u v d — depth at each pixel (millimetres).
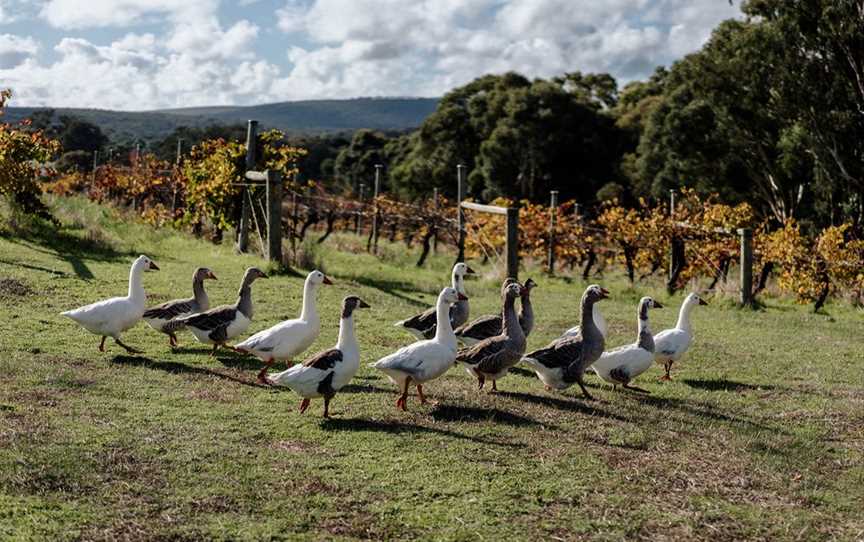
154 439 7699
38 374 9625
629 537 6344
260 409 8977
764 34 36250
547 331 15312
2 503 6156
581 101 69562
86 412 8359
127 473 6891
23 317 12594
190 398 9203
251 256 20828
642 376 12125
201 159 27328
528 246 28297
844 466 8391
